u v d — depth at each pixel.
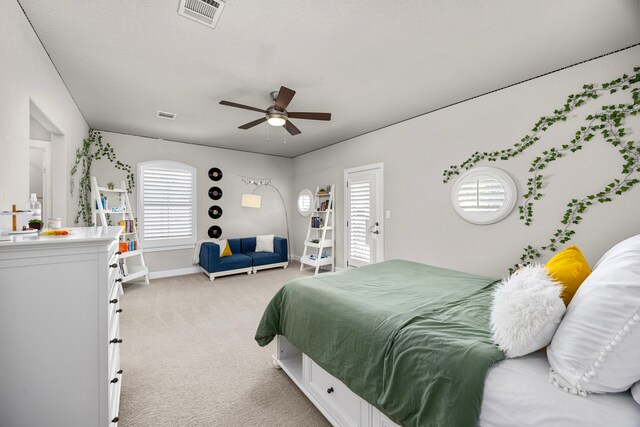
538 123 2.83
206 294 4.14
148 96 3.27
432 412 1.06
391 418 1.25
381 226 4.53
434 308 1.54
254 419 1.71
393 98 3.36
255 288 4.45
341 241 5.42
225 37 2.19
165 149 5.21
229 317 3.29
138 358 2.38
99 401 1.30
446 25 2.07
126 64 2.57
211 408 1.79
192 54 2.42
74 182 3.47
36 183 4.96
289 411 1.78
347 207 5.21
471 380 0.99
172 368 2.24
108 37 2.18
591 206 2.54
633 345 0.79
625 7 1.89
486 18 2.00
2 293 1.13
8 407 1.16
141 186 4.93
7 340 1.15
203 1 1.82
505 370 1.00
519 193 2.98
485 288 1.97
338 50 2.37
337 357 1.55
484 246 3.28
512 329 1.04
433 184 3.78
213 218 5.78
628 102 2.34
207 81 2.90
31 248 1.17
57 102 2.68
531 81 2.88
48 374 1.21
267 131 4.69
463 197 3.42
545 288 1.06
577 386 0.87
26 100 1.93
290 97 2.67
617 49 2.37
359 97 3.32
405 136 4.15
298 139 5.24
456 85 3.02
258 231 6.42
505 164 3.08
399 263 2.95
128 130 4.61
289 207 6.93
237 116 3.94
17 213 1.40
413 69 2.69
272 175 6.64
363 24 2.05
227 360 2.37
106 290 1.31
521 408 0.89
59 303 1.22
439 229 3.73
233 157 6.05
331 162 5.62
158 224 5.10
